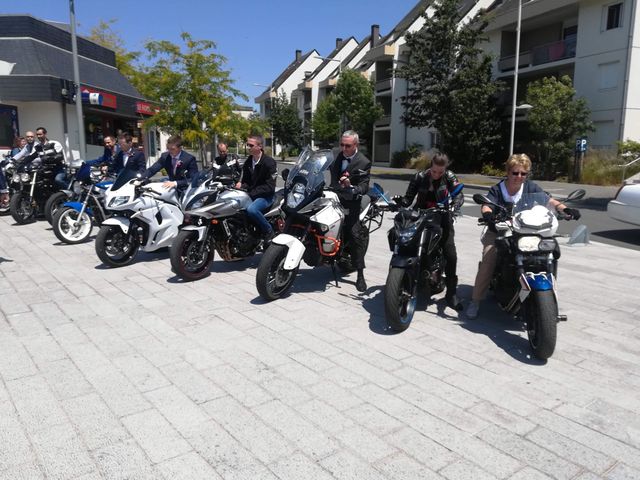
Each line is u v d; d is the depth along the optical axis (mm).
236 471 2711
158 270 6895
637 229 11242
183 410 3301
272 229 6695
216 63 21562
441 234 4848
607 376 3871
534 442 3004
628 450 2938
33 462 2770
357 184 5820
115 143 10430
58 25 23188
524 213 4258
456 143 29125
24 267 6973
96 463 2768
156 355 4141
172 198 7016
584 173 22219
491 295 5859
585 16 25219
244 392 3541
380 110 42750
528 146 28312
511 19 28656
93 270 6848
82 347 4289
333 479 2656
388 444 2963
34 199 10469
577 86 25969
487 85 27500
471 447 2943
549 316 3953
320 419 3213
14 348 4258
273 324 4871
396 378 3785
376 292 5984
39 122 18328
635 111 23859
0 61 17188
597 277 6781
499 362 4094
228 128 21922
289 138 57000
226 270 6953
